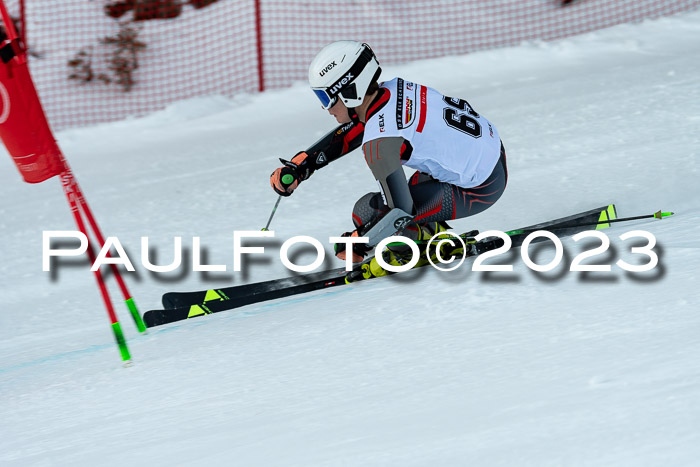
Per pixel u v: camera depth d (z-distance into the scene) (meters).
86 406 9.61
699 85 22.33
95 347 12.44
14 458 8.27
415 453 6.28
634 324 8.13
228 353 10.43
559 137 20.20
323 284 12.85
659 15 35.16
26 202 23.03
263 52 36.97
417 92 11.78
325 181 20.34
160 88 35.88
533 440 6.07
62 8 41.16
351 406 7.66
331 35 38.12
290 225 17.80
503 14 38.88
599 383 6.83
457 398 7.26
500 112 23.69
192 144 26.98
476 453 6.07
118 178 24.03
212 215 19.36
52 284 16.70
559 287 9.96
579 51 29.97
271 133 26.77
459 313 9.85
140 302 14.88
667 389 6.39
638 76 24.91
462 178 12.12
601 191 15.94
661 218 12.94
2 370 12.12
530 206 15.95
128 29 38.31
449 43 36.75
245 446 7.15
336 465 6.35
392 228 11.72
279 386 8.77
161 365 10.53
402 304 10.75
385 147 11.31
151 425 8.42
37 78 37.34
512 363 7.83
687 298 8.57
